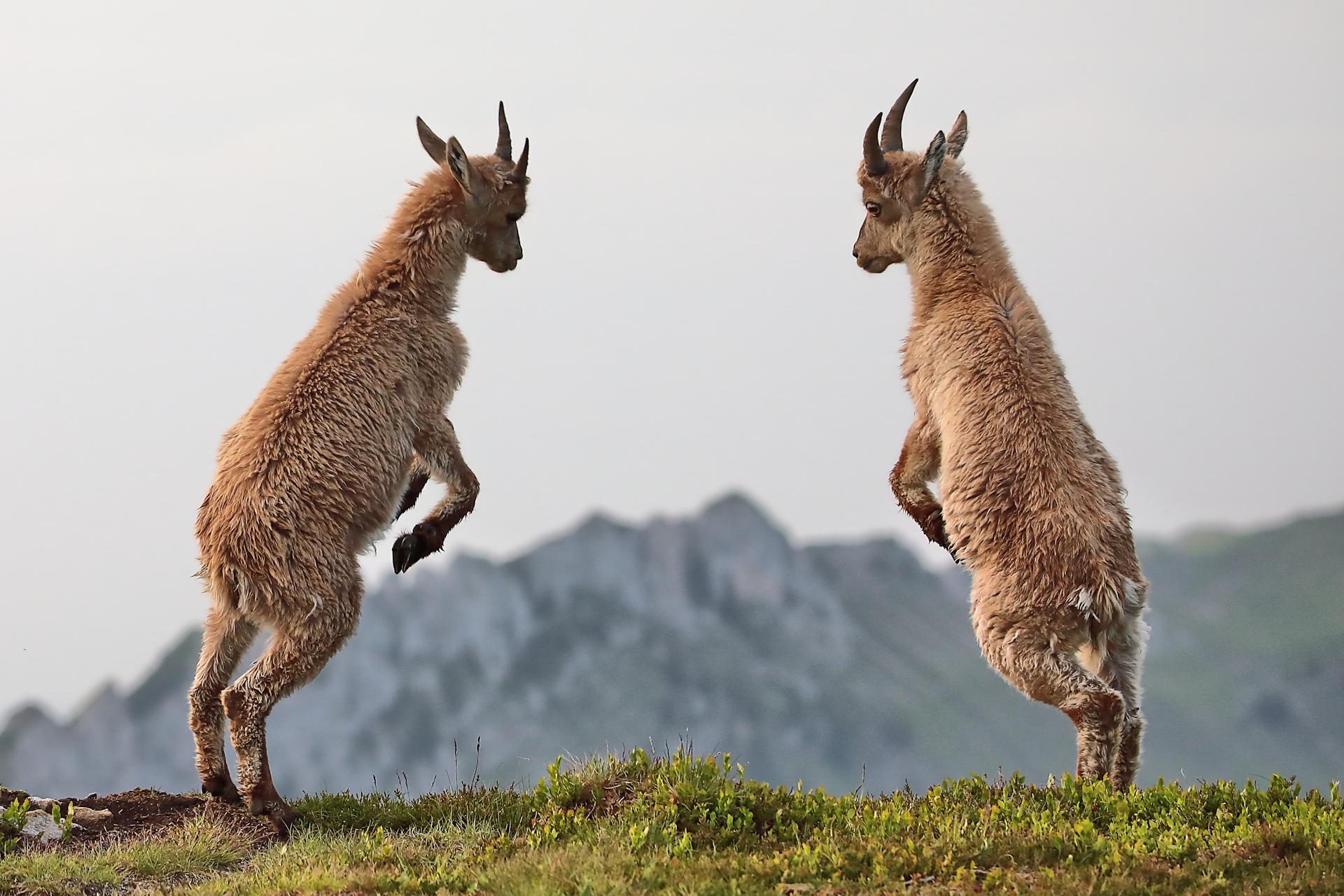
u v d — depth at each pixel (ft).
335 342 118.11
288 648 110.63
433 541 120.78
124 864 102.94
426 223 126.00
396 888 92.58
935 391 124.67
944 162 133.69
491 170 131.44
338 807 119.24
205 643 117.50
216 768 116.88
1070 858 92.73
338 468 113.50
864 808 108.47
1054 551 111.86
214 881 96.37
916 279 132.36
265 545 109.81
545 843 103.04
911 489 129.49
